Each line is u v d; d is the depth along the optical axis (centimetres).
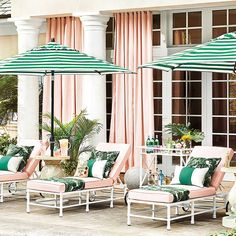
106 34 1609
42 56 1198
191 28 1500
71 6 1498
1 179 1250
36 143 1331
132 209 1179
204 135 1472
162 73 1534
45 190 1118
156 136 1393
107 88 1603
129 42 1495
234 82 1460
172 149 1321
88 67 1169
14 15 1582
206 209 1152
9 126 1753
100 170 1197
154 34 1540
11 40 1769
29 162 1310
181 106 1516
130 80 1498
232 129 1465
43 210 1162
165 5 1395
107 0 1455
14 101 1667
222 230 992
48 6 1530
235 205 1006
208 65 1138
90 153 1270
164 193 1003
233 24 1454
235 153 1459
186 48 1502
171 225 1033
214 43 1013
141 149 1368
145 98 1485
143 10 1457
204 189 1076
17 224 1028
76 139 1398
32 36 1584
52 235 952
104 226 1021
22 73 1298
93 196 1241
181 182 1105
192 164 1121
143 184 1349
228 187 1399
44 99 1600
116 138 1515
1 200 1252
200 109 1496
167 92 1529
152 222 1056
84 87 1492
